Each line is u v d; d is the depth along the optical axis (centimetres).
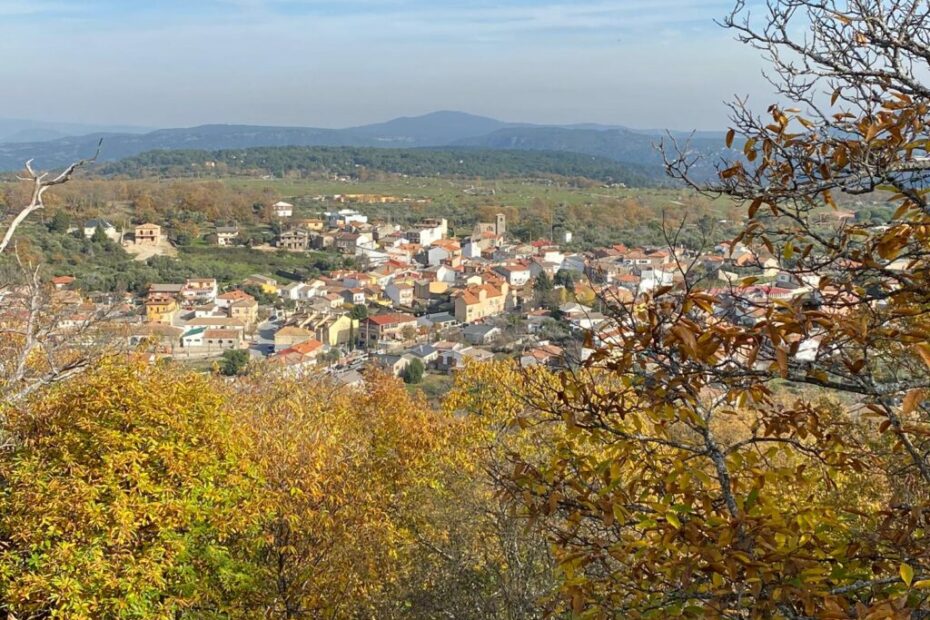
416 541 1506
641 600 451
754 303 412
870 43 444
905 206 422
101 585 955
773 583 393
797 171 472
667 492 453
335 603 1252
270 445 1427
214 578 1177
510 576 1012
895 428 441
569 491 521
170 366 2114
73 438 1119
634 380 457
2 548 1010
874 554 423
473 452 1494
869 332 388
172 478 1162
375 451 1961
